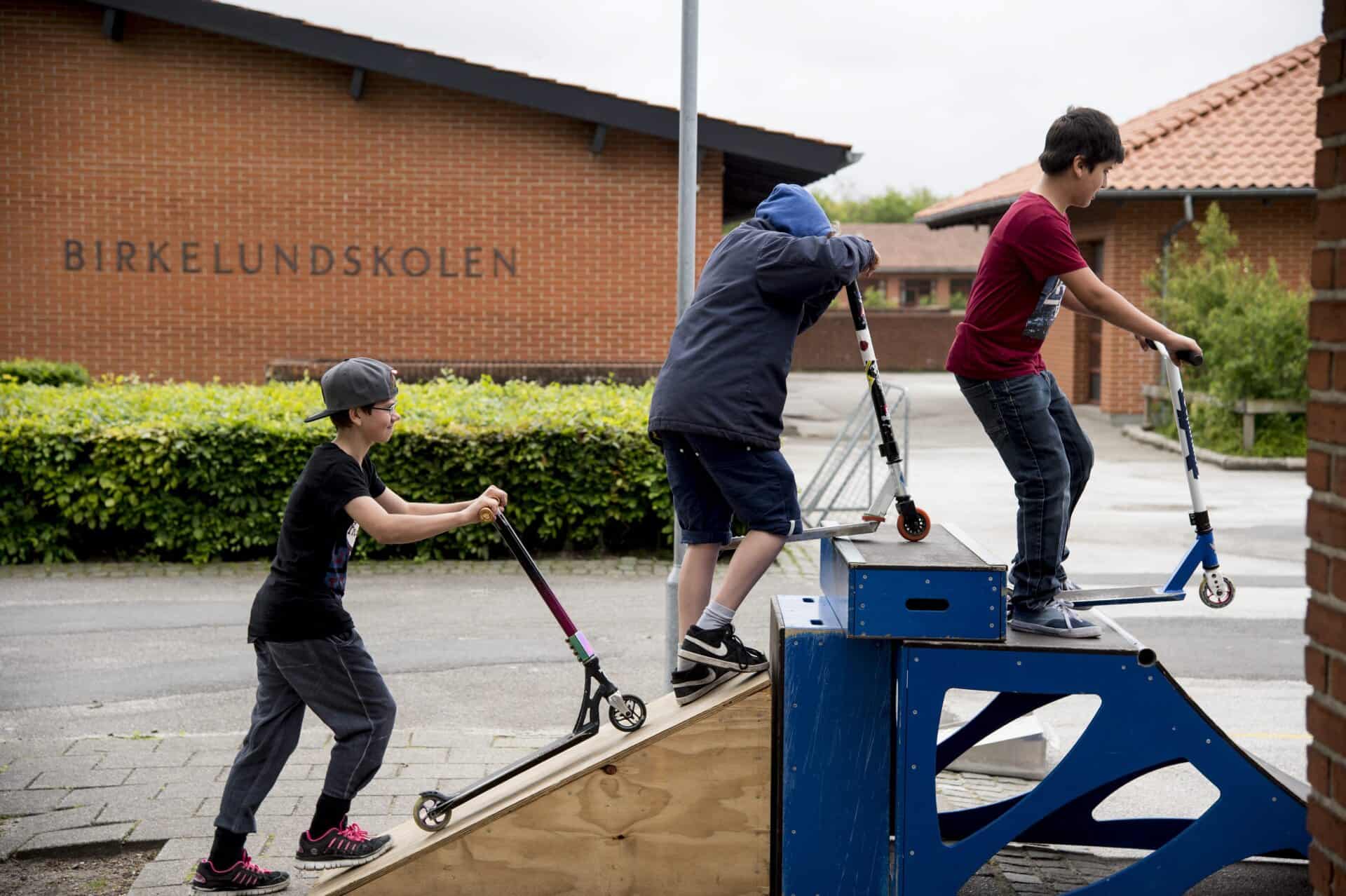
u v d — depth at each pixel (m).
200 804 4.88
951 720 6.20
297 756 5.52
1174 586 4.11
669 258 16.05
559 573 9.68
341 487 3.91
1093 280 3.92
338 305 15.95
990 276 4.05
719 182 15.92
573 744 3.98
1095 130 3.96
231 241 15.81
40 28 15.41
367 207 15.88
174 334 15.85
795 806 3.84
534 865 3.84
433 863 3.84
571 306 16.06
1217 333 16.59
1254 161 19.08
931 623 3.70
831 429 20.97
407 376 15.18
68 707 6.27
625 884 3.85
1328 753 2.79
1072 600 4.11
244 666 7.04
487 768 5.34
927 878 3.82
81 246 15.68
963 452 17.61
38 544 9.70
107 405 10.27
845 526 4.05
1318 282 2.82
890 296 55.84
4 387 11.15
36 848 4.47
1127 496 13.59
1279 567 10.02
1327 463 2.80
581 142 15.86
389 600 8.74
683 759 3.83
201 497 9.79
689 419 3.82
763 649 7.48
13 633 7.70
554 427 10.02
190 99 15.62
